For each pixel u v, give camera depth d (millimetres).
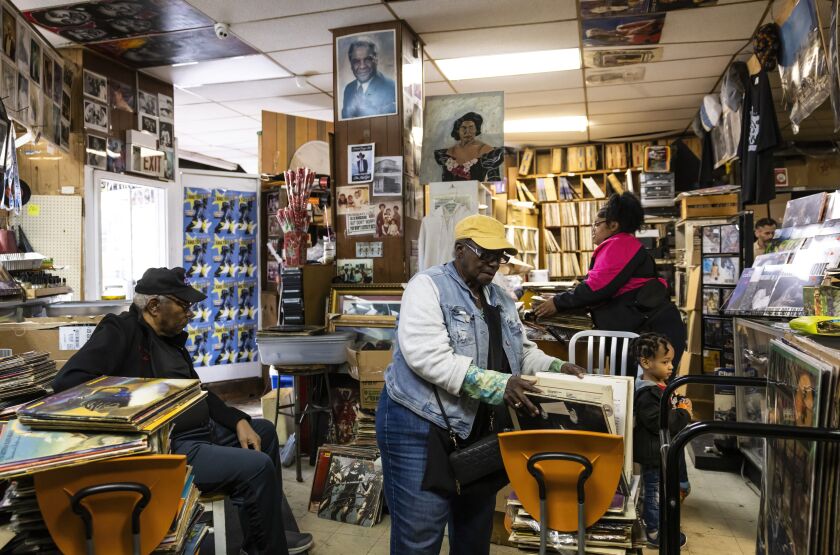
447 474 1756
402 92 4512
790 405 1601
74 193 4836
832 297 2111
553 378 1680
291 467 4098
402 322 1803
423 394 1786
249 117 7211
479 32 4746
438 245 4262
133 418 1561
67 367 2162
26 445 1512
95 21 4395
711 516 3271
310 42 4887
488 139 4449
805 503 1426
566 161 8992
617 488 1749
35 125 3957
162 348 2455
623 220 3461
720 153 6137
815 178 7316
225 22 4477
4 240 3641
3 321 3287
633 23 4590
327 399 4191
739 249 4652
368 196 4562
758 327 3250
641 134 8281
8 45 3490
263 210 6418
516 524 1783
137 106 5488
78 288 4750
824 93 3133
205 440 2516
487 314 1902
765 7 4312
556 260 9070
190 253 5992
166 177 5773
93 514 1521
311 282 4227
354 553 2861
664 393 2047
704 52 5184
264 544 2279
